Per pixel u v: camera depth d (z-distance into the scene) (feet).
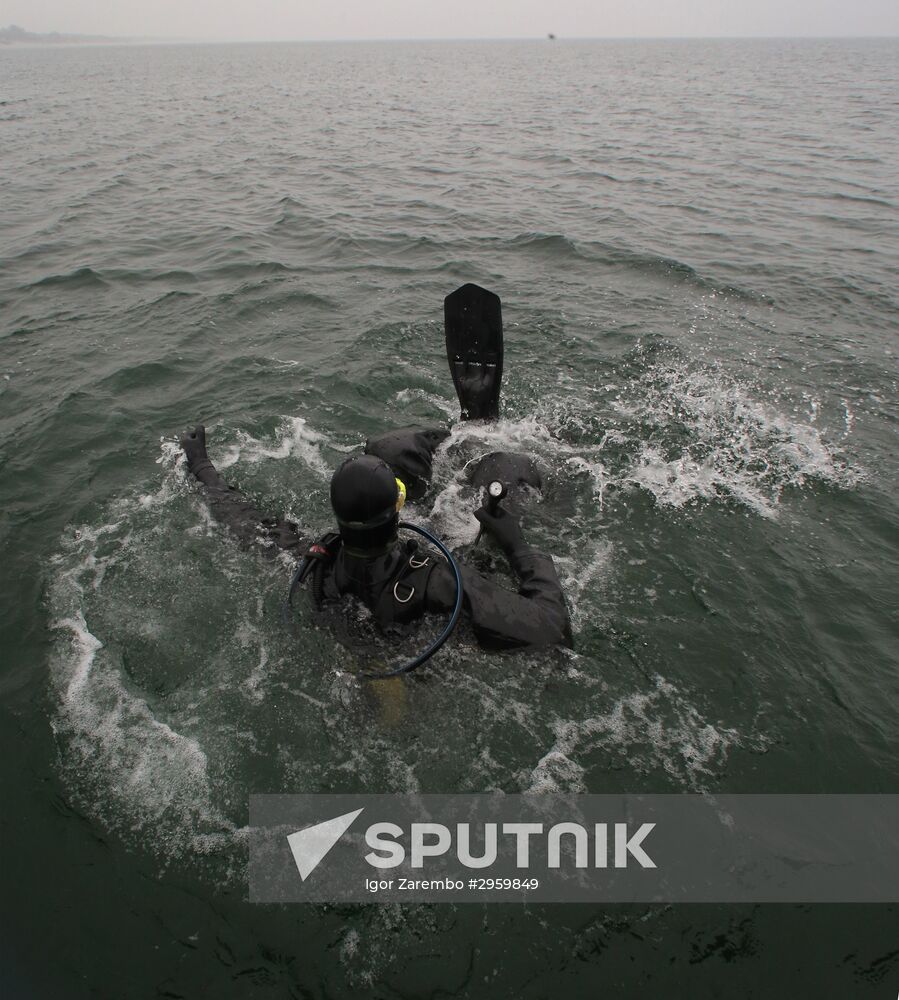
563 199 43.83
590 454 15.51
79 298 25.91
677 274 28.94
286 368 19.86
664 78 175.83
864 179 48.80
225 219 38.32
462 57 418.31
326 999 6.84
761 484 14.61
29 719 9.50
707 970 6.95
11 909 7.51
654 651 10.39
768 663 10.30
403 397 18.31
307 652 9.84
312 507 13.76
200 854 7.94
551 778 8.66
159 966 7.06
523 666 9.79
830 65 240.94
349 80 182.91
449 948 7.15
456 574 9.17
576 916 7.34
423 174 52.19
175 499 13.76
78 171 51.29
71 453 15.78
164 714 9.50
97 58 463.83
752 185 47.70
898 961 6.97
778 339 22.40
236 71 240.94
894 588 11.88
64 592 11.61
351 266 29.99
